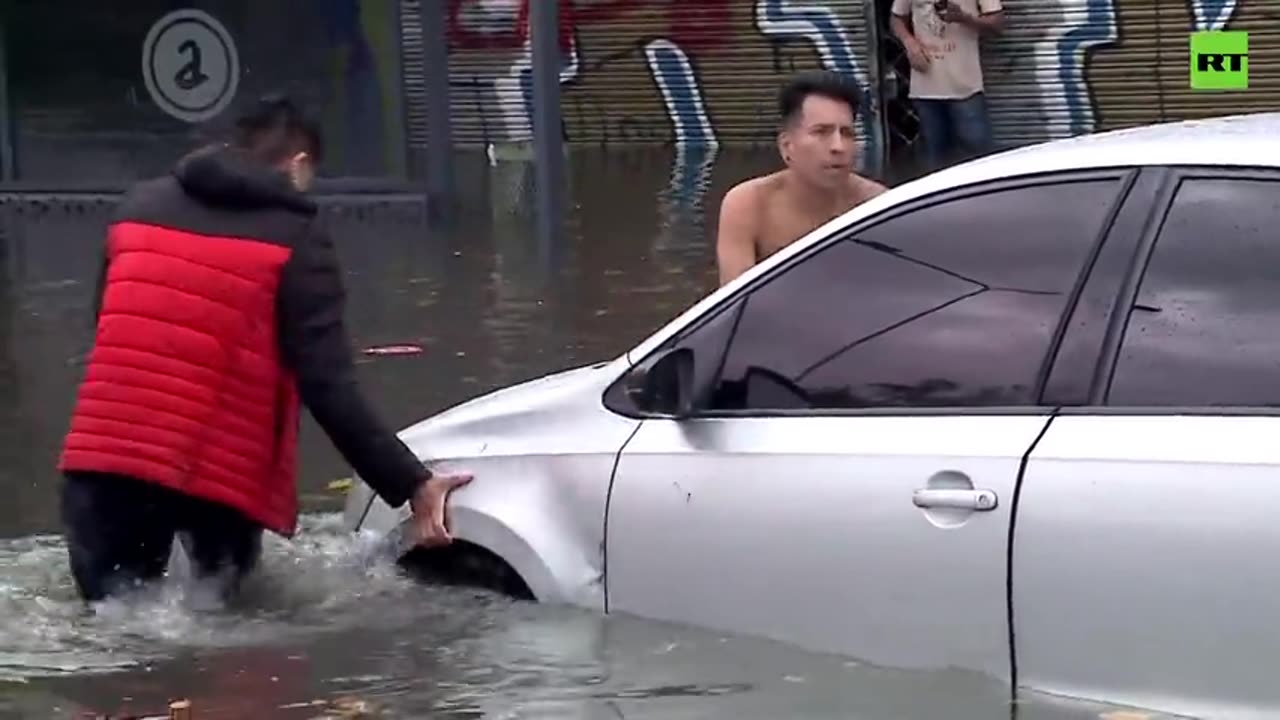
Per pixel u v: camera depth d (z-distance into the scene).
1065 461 5.14
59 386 11.55
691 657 5.87
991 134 22.03
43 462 9.90
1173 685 4.93
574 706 5.77
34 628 6.81
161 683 6.23
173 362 6.82
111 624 6.80
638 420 6.20
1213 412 5.02
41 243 17.23
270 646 6.52
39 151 19.59
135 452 6.78
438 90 17.97
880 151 22.38
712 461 5.90
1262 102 20.91
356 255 16.16
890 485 5.46
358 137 18.44
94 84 19.34
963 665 5.29
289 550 7.51
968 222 5.68
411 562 6.95
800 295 5.98
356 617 6.70
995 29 21.38
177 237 6.90
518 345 12.28
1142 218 5.31
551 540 6.30
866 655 5.49
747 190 8.12
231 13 18.89
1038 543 5.14
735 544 5.79
